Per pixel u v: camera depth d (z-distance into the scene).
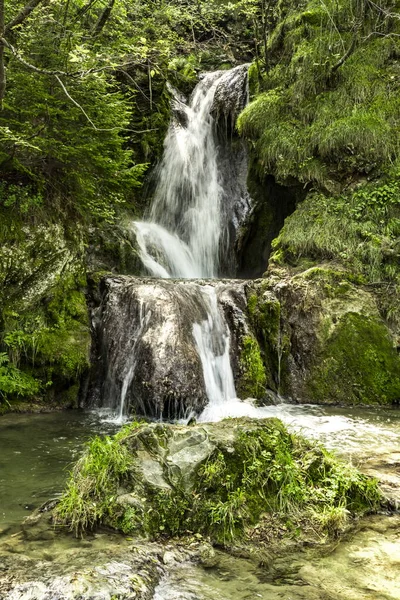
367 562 2.86
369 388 7.29
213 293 7.68
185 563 2.81
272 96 10.24
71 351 6.89
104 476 3.30
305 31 10.52
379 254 8.09
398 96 9.16
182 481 3.27
